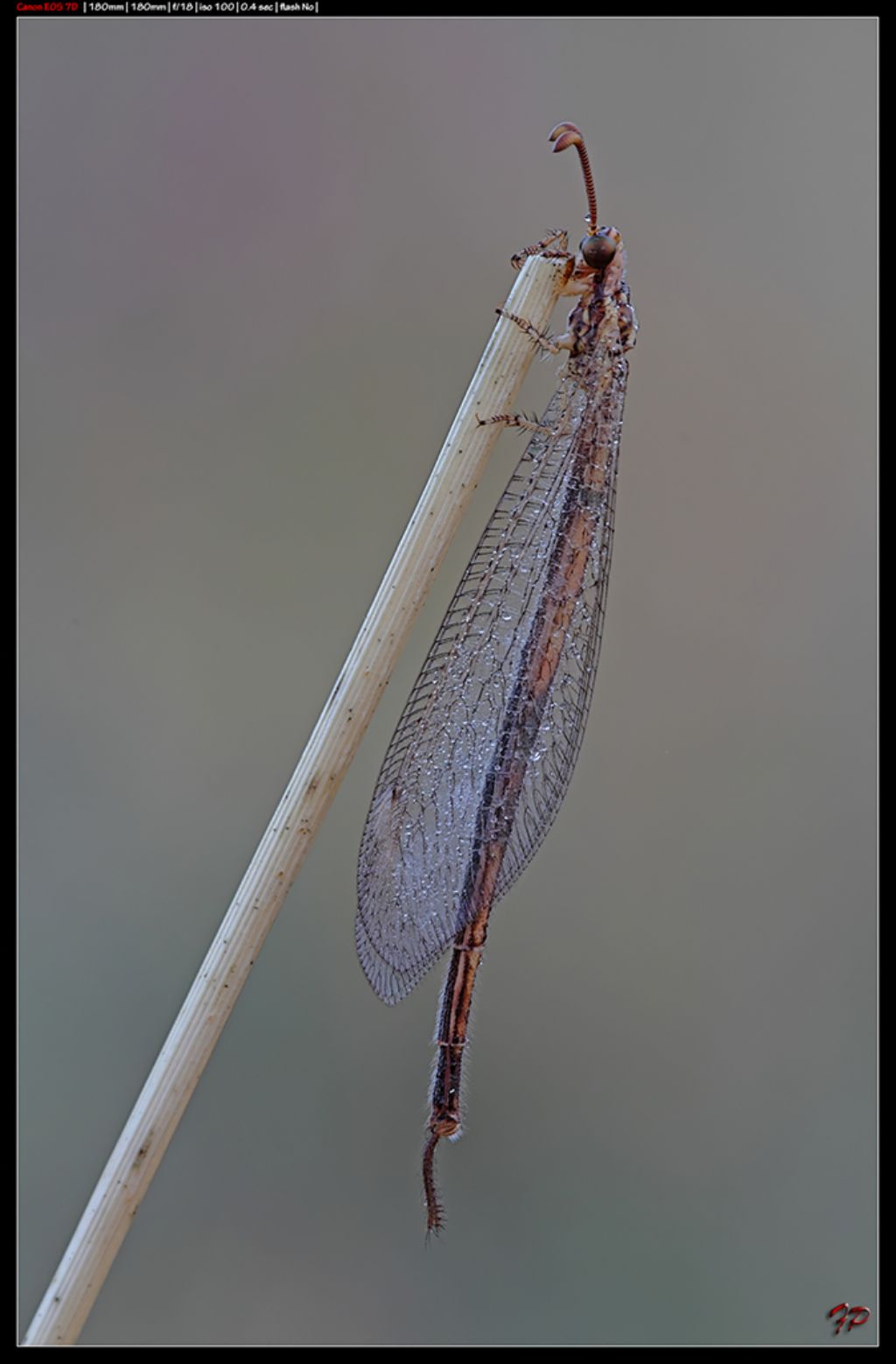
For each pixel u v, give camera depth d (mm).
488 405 183
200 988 176
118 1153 175
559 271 186
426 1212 188
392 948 186
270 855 178
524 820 188
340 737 179
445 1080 187
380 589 180
